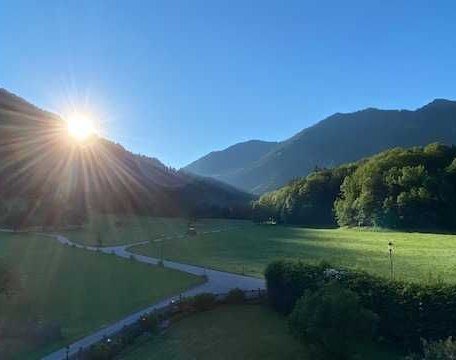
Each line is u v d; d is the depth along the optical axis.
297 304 32.34
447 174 136.62
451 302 31.08
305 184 188.12
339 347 29.39
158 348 35.94
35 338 36.62
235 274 64.00
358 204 154.88
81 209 176.00
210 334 38.56
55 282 59.84
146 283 58.72
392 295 33.78
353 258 73.19
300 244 99.25
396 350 32.97
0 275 46.62
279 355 33.41
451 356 22.70
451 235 112.69
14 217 147.50
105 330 39.72
